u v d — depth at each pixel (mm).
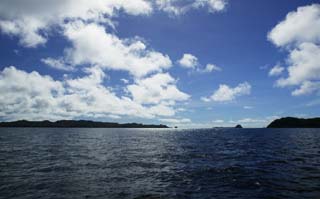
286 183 16344
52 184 16328
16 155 32438
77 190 14883
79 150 39969
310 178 17812
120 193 14281
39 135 95875
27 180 17484
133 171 21234
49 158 29609
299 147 42875
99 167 23250
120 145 51062
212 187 15578
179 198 13359
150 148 43875
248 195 13789
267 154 32688
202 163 25469
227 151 37219
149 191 14711
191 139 72500
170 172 20641
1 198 13227
